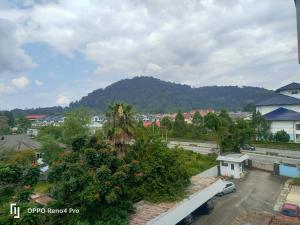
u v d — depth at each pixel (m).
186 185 26.27
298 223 22.33
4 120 102.94
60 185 18.64
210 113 75.94
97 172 18.69
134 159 24.23
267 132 65.81
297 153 53.16
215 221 25.89
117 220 18.41
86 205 18.31
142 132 26.34
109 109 27.52
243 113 181.50
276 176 40.88
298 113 68.81
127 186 21.80
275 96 80.62
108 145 22.11
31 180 19.81
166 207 21.86
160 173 23.97
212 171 40.59
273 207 28.98
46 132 68.00
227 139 47.72
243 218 23.06
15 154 40.69
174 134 78.06
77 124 46.88
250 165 45.28
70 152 21.89
